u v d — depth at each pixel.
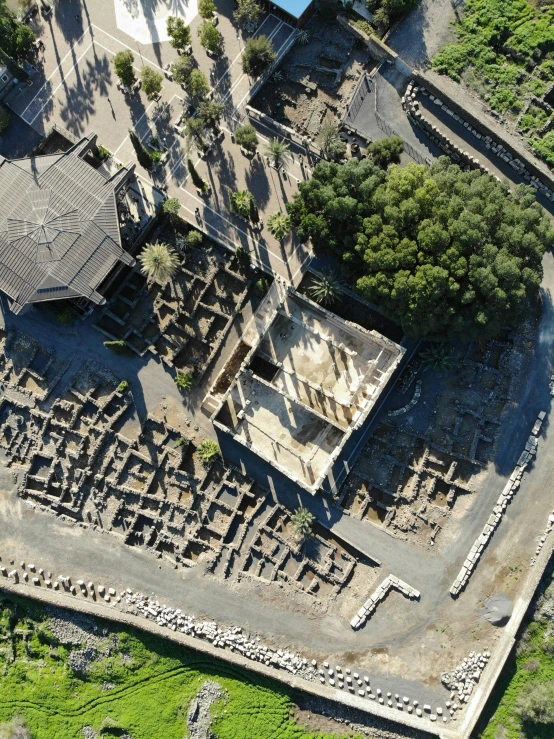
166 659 75.81
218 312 76.75
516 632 73.12
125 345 76.69
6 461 77.75
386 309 70.25
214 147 77.69
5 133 78.38
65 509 77.69
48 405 77.69
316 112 78.88
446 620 74.88
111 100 78.38
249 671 75.50
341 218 67.06
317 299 75.31
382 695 74.44
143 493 76.69
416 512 75.88
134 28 78.81
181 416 77.56
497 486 75.00
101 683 76.62
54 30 79.19
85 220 71.75
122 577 76.50
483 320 65.81
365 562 76.62
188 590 76.12
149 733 75.44
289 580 76.25
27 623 77.00
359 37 77.50
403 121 77.44
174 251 77.06
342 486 76.31
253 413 77.19
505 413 75.25
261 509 76.94
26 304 72.12
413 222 66.69
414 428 76.19
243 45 78.00
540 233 66.50
